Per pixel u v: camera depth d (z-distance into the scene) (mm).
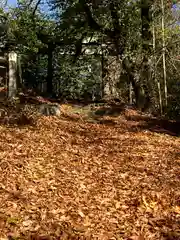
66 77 25328
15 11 18500
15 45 18062
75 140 10664
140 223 6066
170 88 20062
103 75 22750
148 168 8758
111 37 19656
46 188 7117
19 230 5602
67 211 6273
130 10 18828
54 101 16562
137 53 18812
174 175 8383
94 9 19203
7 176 7414
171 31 19562
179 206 6770
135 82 18594
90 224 5941
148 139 11859
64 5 20844
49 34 21922
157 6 19641
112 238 5570
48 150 9328
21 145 9344
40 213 6133
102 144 10617
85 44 22328
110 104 17516
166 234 5781
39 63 23781
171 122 15156
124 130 12938
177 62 20547
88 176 7965
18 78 15805
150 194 7156
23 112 11867
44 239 5449
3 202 6371
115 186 7520
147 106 18359
